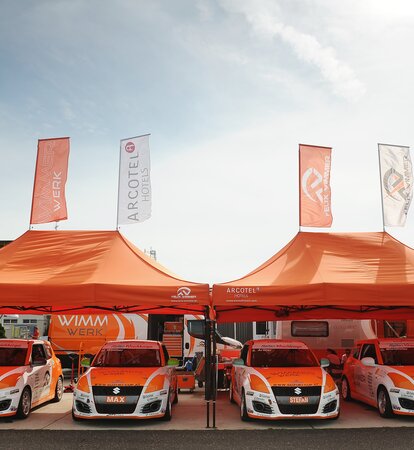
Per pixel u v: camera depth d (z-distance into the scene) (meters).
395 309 16.09
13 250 13.38
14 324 22.97
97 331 20.31
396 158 15.58
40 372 12.00
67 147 15.11
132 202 15.15
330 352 18.41
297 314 16.14
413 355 11.80
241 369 11.59
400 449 8.16
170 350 20.27
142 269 12.71
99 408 9.95
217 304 11.58
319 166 15.30
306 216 14.86
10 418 10.91
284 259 13.41
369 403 11.80
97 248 13.39
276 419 10.02
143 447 8.34
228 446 8.41
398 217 15.10
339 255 13.29
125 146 15.50
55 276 11.98
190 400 14.09
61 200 14.79
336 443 8.60
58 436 9.21
